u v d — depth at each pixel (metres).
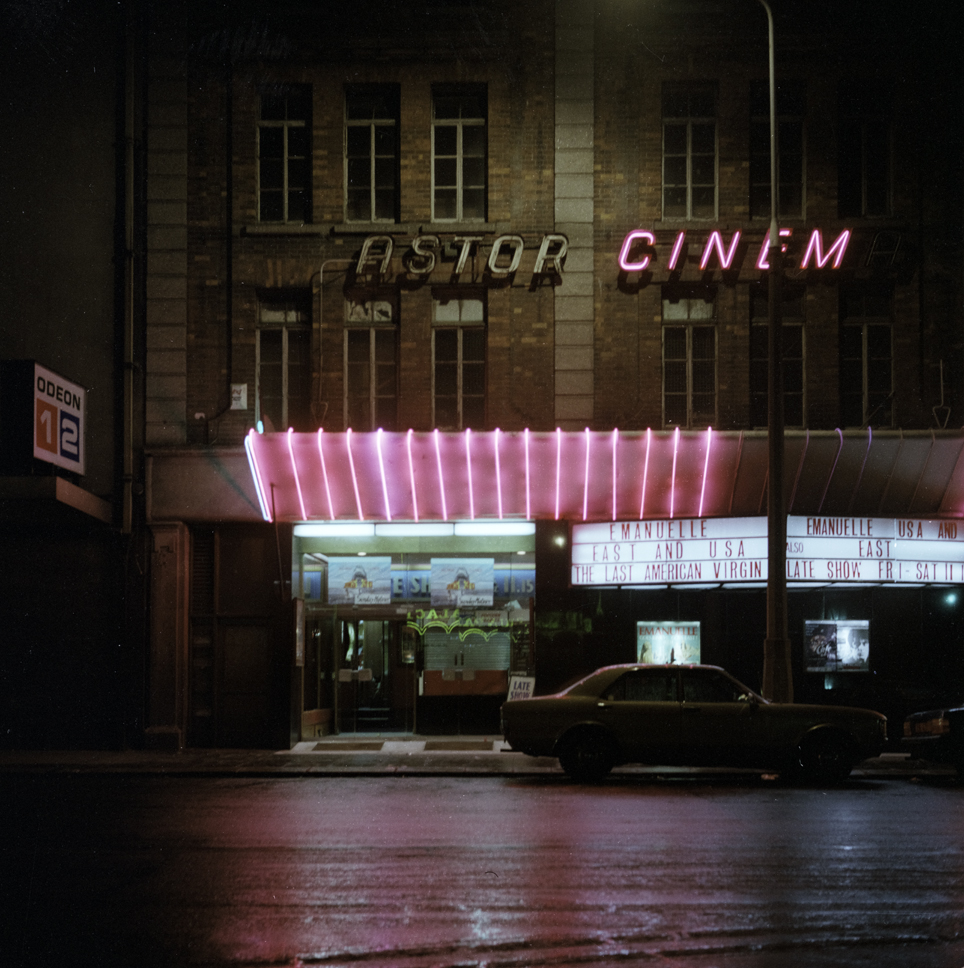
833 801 12.29
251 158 19.59
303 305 19.73
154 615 18.89
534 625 19.30
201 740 18.98
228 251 19.50
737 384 19.16
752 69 19.41
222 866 8.40
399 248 19.36
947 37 19.25
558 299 19.30
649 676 14.45
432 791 13.31
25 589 19.05
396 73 19.59
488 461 18.66
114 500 19.09
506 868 8.30
